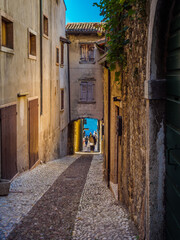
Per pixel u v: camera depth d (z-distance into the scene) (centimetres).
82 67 1975
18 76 900
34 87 1108
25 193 714
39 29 1181
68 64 1977
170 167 328
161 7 308
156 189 353
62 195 719
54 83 1535
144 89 367
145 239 380
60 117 1730
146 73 358
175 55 297
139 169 429
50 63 1432
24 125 979
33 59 1087
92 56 1969
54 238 445
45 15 1297
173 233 318
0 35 736
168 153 312
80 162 1573
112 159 846
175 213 309
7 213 553
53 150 1543
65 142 1970
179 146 289
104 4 528
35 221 517
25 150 997
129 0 460
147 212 362
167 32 323
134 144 472
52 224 505
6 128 779
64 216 549
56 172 1100
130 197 510
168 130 335
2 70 757
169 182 333
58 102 1664
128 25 530
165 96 339
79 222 512
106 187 848
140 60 418
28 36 1005
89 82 1981
